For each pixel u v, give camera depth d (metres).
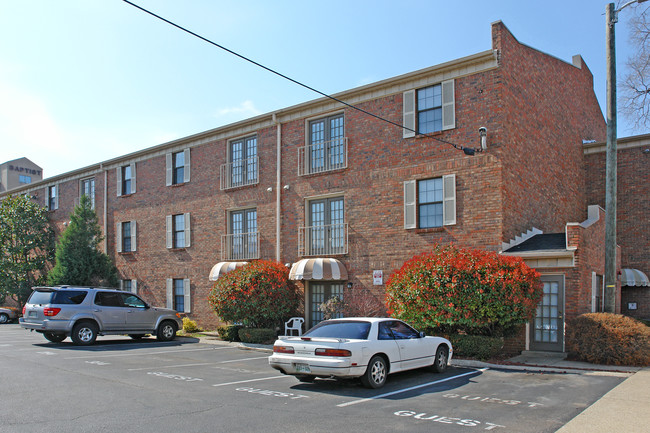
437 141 16.50
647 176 19.09
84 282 26.09
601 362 12.69
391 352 10.40
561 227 19.02
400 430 6.98
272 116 20.91
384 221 17.50
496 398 9.04
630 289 19.47
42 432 6.75
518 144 16.22
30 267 30.31
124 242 27.67
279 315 18.53
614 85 14.18
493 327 13.66
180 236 24.72
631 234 19.25
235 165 22.58
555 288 14.27
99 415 7.70
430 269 13.62
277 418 7.59
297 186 20.09
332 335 10.60
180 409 8.13
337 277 17.81
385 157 17.69
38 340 18.92
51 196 33.12
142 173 26.88
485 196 15.37
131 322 18.30
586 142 21.92
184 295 24.05
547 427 7.14
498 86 15.47
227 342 18.81
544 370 11.92
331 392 9.59
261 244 21.11
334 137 19.39
